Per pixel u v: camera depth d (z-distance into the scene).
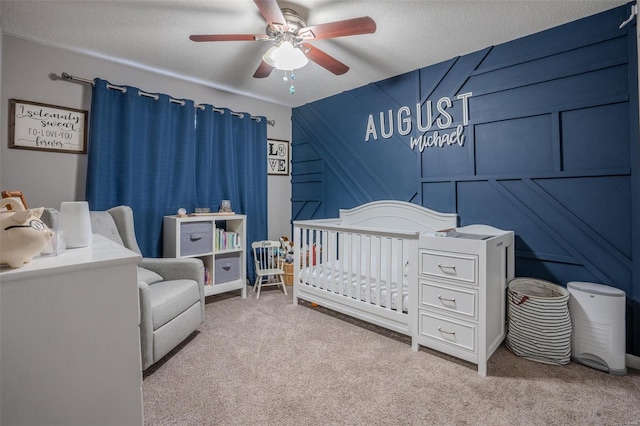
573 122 2.11
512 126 2.36
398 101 3.03
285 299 3.15
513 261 2.31
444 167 2.72
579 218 2.10
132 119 2.72
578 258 2.09
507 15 2.03
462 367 1.87
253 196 3.65
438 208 2.77
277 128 4.00
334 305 2.57
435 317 1.98
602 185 2.01
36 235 0.77
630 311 1.92
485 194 2.50
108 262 0.83
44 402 0.76
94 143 2.53
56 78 2.48
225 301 3.09
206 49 2.51
